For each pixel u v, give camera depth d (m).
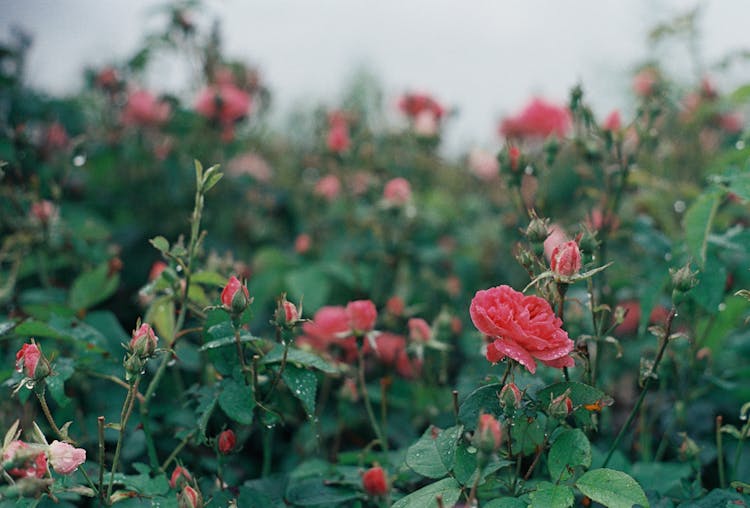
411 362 1.83
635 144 1.93
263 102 2.83
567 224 2.10
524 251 1.22
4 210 2.00
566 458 1.09
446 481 1.11
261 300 2.19
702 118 2.43
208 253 2.49
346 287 2.36
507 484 1.18
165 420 1.60
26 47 2.39
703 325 1.63
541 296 1.22
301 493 1.33
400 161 2.99
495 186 3.00
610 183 1.81
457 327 1.72
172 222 2.66
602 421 1.63
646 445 1.59
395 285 2.40
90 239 2.14
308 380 1.26
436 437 1.17
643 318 1.56
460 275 2.48
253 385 1.25
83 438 1.56
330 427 1.75
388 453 1.49
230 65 2.69
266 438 1.47
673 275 1.18
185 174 2.65
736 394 1.67
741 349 1.75
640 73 2.30
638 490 1.04
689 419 1.73
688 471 1.40
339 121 2.78
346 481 1.33
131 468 1.52
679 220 2.05
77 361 1.38
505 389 1.08
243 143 2.73
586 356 1.23
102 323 1.68
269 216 2.93
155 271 1.57
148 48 2.45
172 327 1.53
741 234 1.50
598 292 1.74
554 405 1.10
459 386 1.66
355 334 1.43
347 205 2.72
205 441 1.27
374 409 1.82
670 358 1.56
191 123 2.52
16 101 2.21
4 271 2.20
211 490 1.36
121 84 2.68
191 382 1.79
